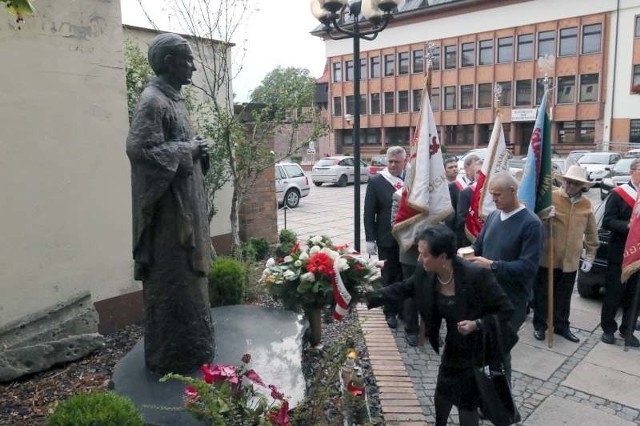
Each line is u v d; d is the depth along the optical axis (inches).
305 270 164.6
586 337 201.6
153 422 117.1
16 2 108.8
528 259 142.9
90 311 196.1
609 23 1283.2
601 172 789.2
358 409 124.5
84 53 198.4
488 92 1492.4
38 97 185.5
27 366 162.4
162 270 133.6
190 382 97.9
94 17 200.7
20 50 179.3
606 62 1305.4
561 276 197.6
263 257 319.0
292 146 319.9
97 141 205.0
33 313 186.5
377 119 1705.2
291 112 313.3
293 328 173.6
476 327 109.5
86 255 204.1
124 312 219.0
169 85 136.0
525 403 151.8
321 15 245.6
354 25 246.2
